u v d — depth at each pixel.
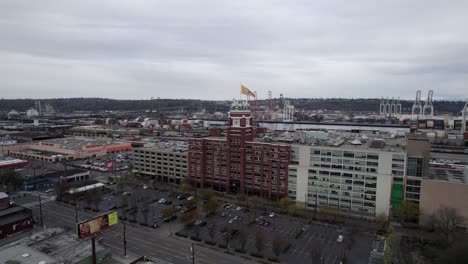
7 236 152.62
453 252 120.50
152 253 137.38
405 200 182.38
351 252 140.00
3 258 109.12
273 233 159.88
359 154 188.38
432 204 168.75
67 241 128.12
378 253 135.62
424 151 186.62
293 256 136.25
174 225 168.88
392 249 140.88
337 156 194.00
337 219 179.62
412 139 193.25
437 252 134.12
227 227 154.50
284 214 187.00
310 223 173.62
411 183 182.38
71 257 114.38
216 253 138.38
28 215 162.50
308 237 155.62
